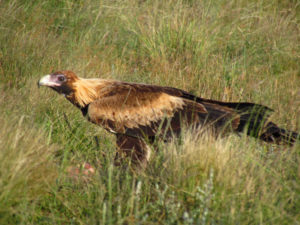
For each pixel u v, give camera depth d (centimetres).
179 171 1098
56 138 1366
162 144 1296
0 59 1833
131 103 1337
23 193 1049
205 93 1814
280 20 2427
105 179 1141
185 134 1265
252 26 2427
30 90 1588
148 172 1188
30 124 1311
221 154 1116
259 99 1753
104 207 967
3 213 991
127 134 1336
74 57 2000
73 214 1078
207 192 1011
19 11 2145
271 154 1291
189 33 2120
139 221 993
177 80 1897
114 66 2034
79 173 1177
